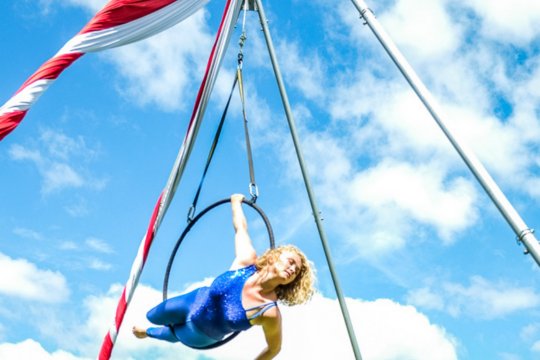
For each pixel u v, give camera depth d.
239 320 4.06
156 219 4.99
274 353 4.19
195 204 5.11
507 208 4.17
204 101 5.21
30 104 4.48
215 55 5.24
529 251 4.05
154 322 4.45
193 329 4.23
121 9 4.81
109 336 4.87
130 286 4.89
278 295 4.12
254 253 4.30
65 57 4.64
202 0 5.32
